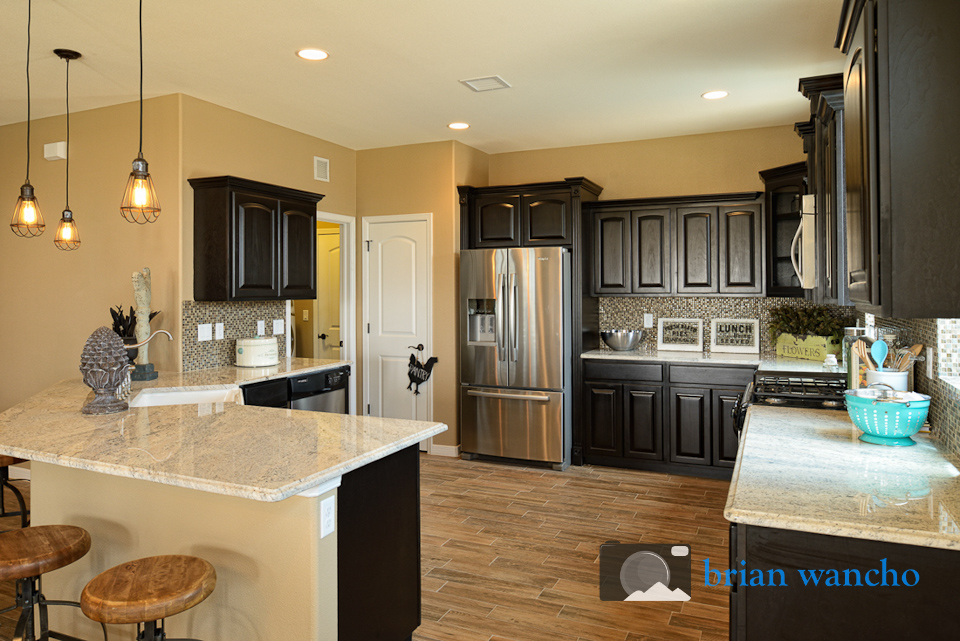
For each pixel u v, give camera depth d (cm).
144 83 397
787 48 350
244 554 212
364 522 227
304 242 477
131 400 342
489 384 527
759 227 494
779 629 158
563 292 506
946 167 159
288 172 507
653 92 423
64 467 250
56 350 466
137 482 233
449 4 295
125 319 394
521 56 359
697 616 280
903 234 161
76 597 250
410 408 572
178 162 414
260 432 243
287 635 204
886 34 161
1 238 492
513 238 541
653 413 501
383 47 344
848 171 206
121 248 436
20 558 197
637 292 530
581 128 516
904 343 288
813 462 203
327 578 204
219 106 443
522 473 501
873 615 151
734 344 527
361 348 588
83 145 451
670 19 312
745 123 504
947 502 164
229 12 300
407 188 566
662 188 549
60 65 366
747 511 158
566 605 290
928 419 250
